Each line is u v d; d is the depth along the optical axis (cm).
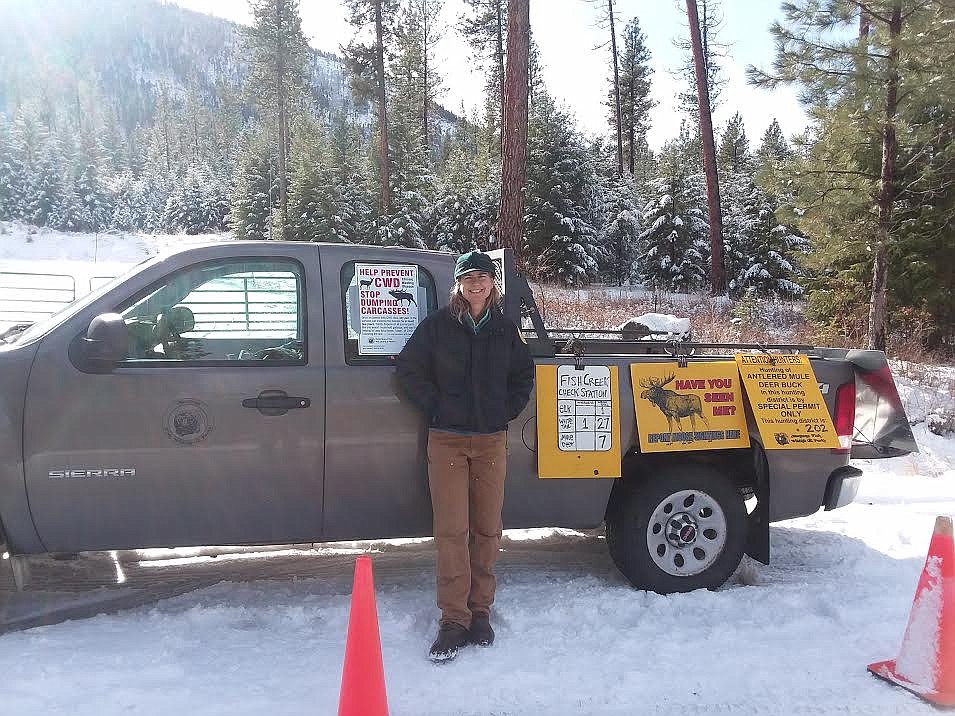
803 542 511
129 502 349
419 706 289
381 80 3544
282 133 4928
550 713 288
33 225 5288
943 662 302
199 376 354
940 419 886
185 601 389
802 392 432
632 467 427
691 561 415
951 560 309
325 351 372
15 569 365
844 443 439
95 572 431
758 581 440
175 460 351
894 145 1165
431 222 3269
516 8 1122
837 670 325
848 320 1418
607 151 3716
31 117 5894
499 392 348
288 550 480
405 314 388
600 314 1403
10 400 335
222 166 8406
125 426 345
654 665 327
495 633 359
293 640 345
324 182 3522
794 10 1129
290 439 363
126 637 343
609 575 443
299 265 378
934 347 1397
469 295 342
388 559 466
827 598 405
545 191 2573
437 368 349
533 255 2531
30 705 281
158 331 361
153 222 7000
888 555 491
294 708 284
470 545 368
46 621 362
